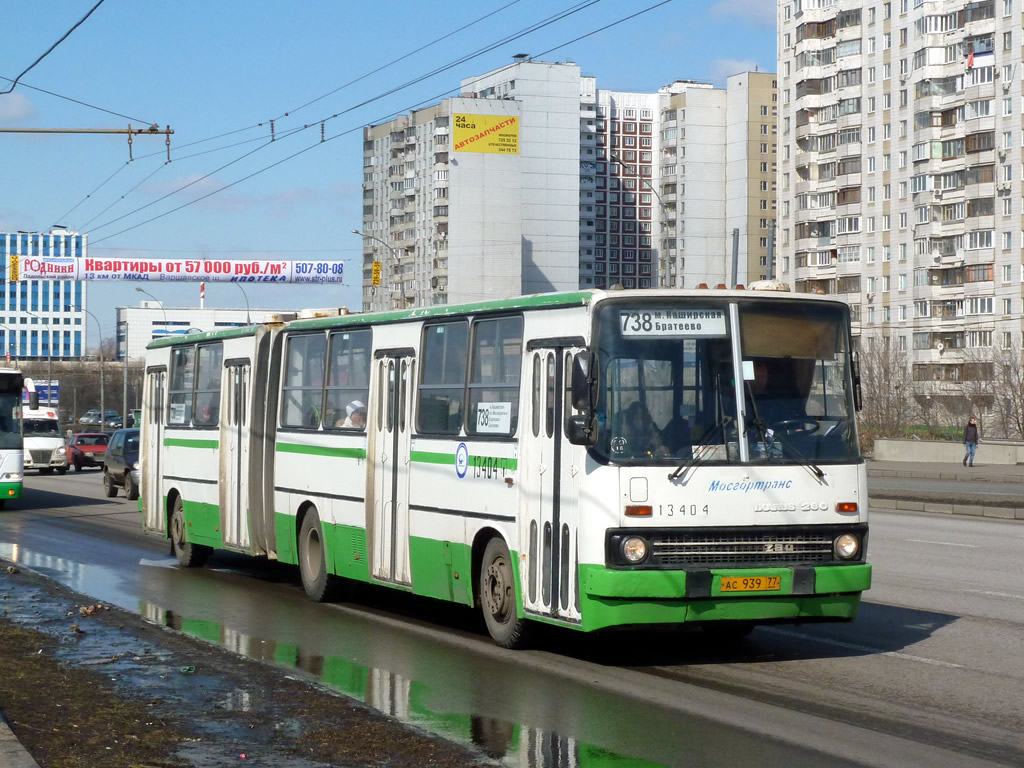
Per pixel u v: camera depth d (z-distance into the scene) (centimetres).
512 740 750
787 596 949
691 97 11738
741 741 741
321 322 1430
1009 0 8400
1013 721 785
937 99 8812
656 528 931
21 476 2845
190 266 5497
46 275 5428
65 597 1414
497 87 11869
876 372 8225
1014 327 8369
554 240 11525
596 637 1131
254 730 759
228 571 1744
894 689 883
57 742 714
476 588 1120
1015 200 8381
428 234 13250
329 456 1384
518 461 1047
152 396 1934
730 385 969
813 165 9994
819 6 9956
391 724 773
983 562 1647
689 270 11725
